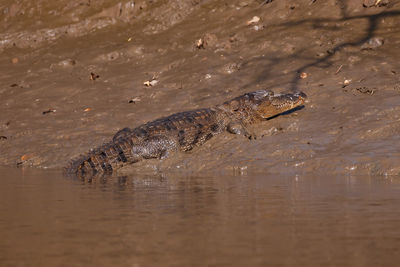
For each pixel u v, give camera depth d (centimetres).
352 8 3641
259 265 771
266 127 2478
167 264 783
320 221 1067
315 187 1545
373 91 2584
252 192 1469
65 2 5056
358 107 2430
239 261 793
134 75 3506
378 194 1392
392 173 1811
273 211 1180
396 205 1226
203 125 2456
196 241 920
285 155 2100
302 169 1958
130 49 3934
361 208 1197
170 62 3597
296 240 919
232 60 3391
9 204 1332
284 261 791
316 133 2259
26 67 4062
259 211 1183
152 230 1010
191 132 2414
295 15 3791
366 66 2909
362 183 1617
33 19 4991
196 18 4288
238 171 2028
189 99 2947
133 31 4391
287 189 1517
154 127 2409
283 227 1020
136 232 996
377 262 780
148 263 790
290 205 1248
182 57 3631
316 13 3709
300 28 3591
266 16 3909
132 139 2359
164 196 1427
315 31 3497
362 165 1888
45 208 1268
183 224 1060
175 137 2380
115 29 4531
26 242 932
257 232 981
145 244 905
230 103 2584
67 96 3356
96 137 2639
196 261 796
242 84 3014
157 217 1134
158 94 3100
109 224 1071
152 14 4531
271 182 1689
